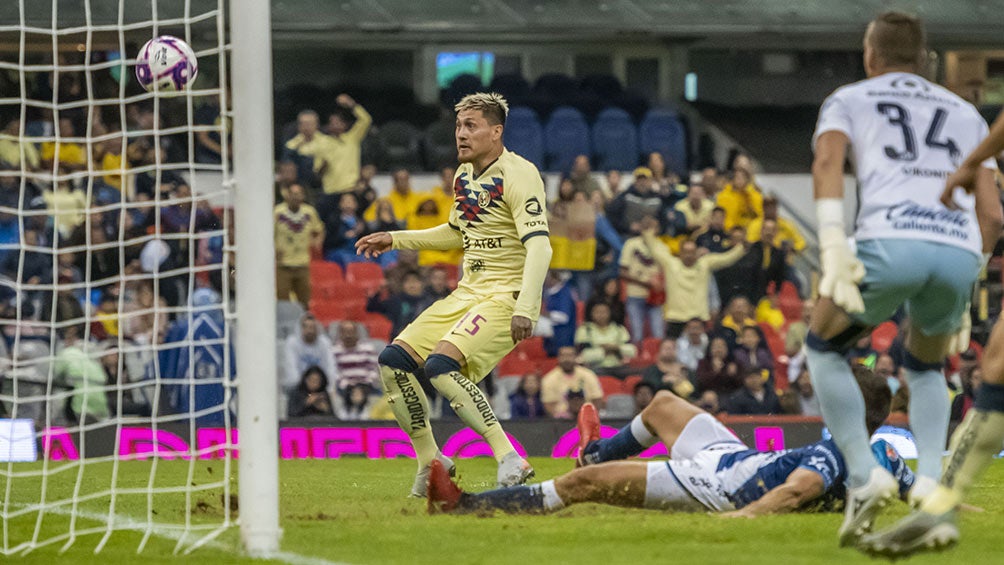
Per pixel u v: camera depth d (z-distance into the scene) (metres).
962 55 59.59
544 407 40.03
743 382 41.34
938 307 13.71
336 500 20.73
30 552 15.11
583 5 59.03
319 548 14.59
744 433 35.91
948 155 13.62
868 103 13.66
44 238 44.75
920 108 13.71
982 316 46.94
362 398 41.03
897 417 34.69
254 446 14.26
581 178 49.28
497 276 20.80
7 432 31.61
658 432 17.88
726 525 15.66
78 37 51.97
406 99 60.44
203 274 44.75
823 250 12.98
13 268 43.56
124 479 25.69
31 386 38.28
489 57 60.84
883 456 17.42
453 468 21.12
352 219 49.06
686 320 46.06
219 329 39.66
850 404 13.74
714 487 16.80
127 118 51.53
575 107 60.28
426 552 14.18
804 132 61.94
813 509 16.66
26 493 22.86
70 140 19.70
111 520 16.55
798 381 43.09
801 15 58.62
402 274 44.06
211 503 20.12
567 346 44.72
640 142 57.97
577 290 47.75
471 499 17.33
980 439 13.05
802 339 44.84
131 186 48.38
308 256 45.72
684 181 57.88
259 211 14.00
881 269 13.26
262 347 14.22
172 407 39.28
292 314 44.91
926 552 12.33
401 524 16.45
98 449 35.72
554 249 47.56
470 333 20.28
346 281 48.31
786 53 62.44
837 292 12.69
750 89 62.50
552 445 36.09
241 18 13.88
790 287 48.94
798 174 58.56
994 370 12.88
